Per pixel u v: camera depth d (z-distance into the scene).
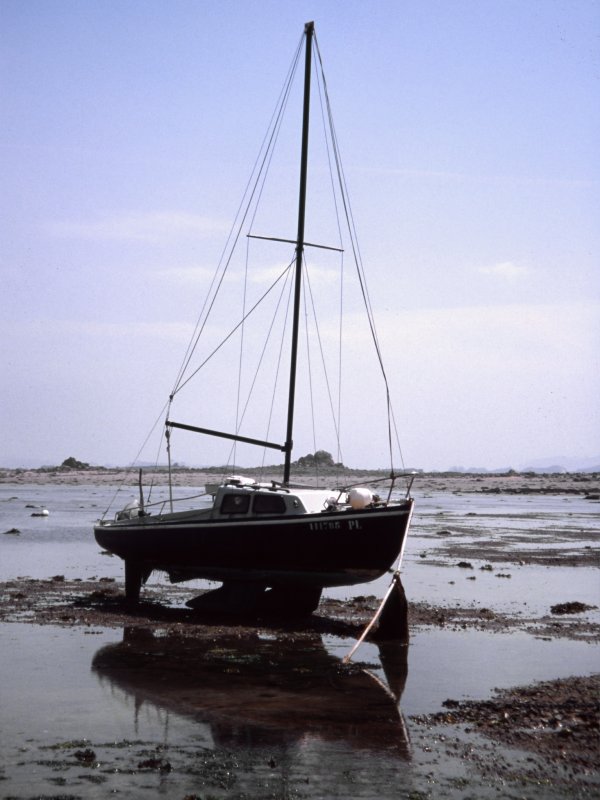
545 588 24.80
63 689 13.21
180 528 21.31
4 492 95.00
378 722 11.71
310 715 12.01
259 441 23.92
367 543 18.80
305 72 25.33
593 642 17.28
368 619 20.12
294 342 24.39
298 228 24.92
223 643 16.92
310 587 20.45
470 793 9.25
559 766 10.04
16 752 10.36
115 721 11.63
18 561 30.17
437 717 11.92
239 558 20.48
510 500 92.25
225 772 9.80
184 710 12.18
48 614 19.58
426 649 16.56
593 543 39.56
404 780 9.59
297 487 23.02
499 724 11.59
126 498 82.12
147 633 17.73
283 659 15.59
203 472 149.62
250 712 12.12
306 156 25.11
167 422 23.77
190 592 24.03
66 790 9.20
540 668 14.98
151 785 9.38
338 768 9.95
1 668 14.45
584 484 140.25
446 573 28.11
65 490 103.19
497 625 19.05
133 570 22.36
